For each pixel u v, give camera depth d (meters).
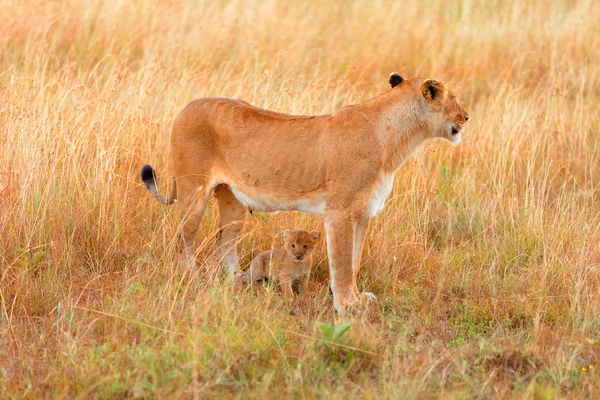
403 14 25.22
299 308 10.97
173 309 9.84
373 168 10.55
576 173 15.77
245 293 10.91
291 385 8.21
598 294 11.16
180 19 21.94
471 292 11.50
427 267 12.23
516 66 21.05
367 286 11.80
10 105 13.80
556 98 17.75
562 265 11.76
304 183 10.77
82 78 16.16
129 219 12.18
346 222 10.55
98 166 12.52
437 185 14.54
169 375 8.04
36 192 11.66
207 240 12.16
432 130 11.04
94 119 13.45
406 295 11.21
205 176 11.28
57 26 20.23
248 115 11.04
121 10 21.47
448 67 21.55
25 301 10.19
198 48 20.14
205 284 10.87
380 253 12.22
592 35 22.52
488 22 24.00
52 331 9.56
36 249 11.32
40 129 12.66
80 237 11.84
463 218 13.92
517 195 14.62
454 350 9.55
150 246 11.41
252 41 20.55
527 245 12.88
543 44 22.19
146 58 18.41
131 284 10.51
